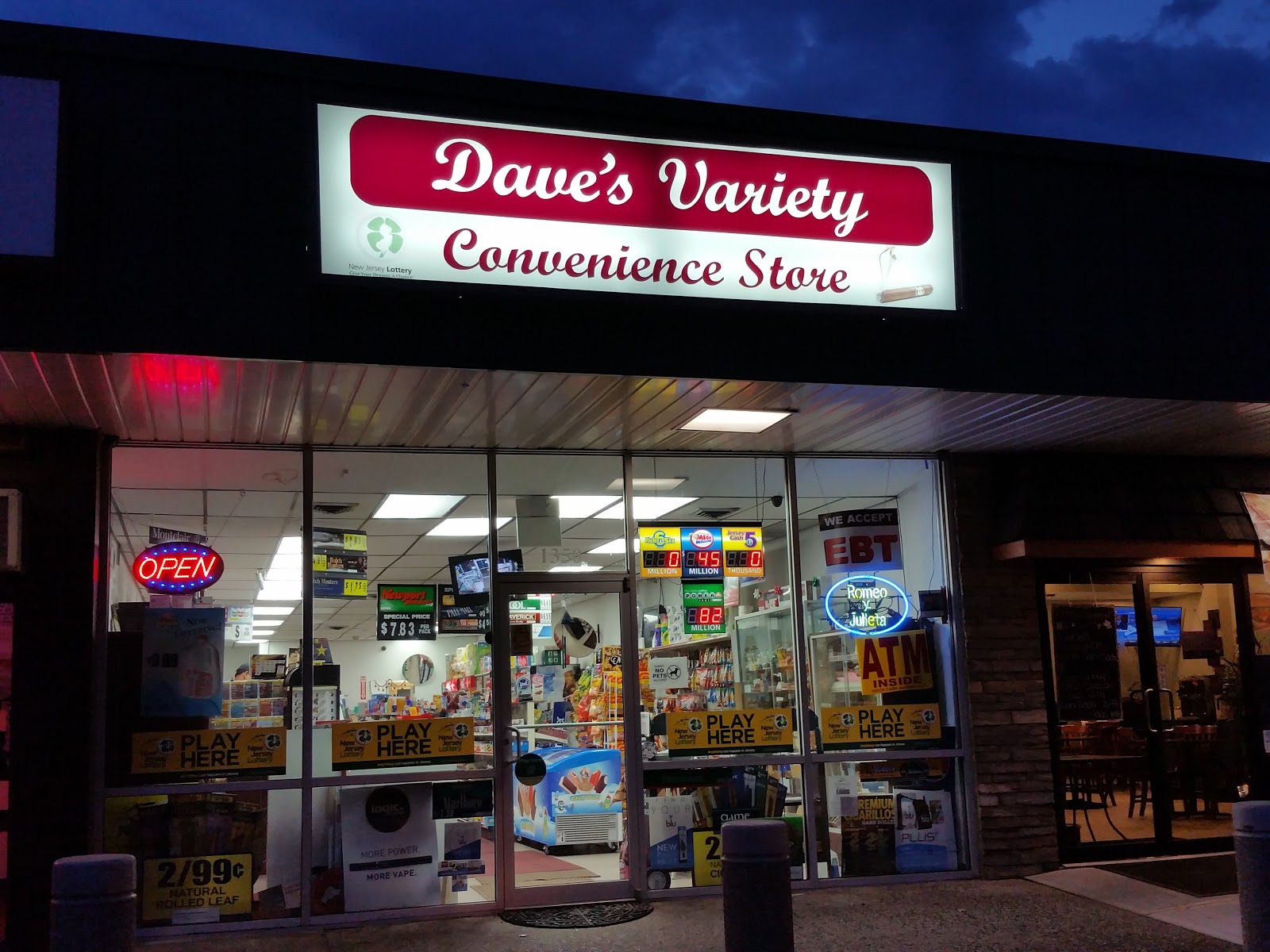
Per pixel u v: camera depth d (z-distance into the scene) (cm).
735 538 882
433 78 655
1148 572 941
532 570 838
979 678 888
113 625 754
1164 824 909
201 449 777
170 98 622
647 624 854
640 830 825
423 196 642
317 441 795
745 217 698
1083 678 916
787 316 701
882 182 731
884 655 890
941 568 911
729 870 535
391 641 805
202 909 743
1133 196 804
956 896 812
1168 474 950
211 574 782
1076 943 688
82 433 731
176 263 604
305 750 771
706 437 836
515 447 845
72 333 584
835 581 892
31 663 702
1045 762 889
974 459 924
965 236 755
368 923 764
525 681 826
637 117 690
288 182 630
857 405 755
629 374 664
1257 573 962
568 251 662
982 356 739
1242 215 831
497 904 790
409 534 821
